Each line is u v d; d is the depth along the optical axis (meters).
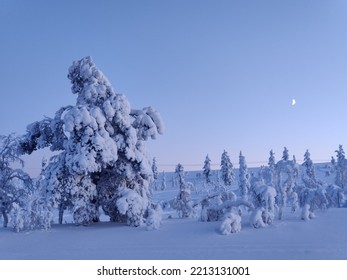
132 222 25.55
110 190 29.41
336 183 84.88
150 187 31.41
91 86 29.17
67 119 26.44
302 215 23.69
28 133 30.72
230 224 20.62
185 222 25.89
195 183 116.62
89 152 26.45
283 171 27.36
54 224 29.02
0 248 20.23
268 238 18.58
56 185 26.52
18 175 30.98
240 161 85.88
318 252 15.42
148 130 30.23
